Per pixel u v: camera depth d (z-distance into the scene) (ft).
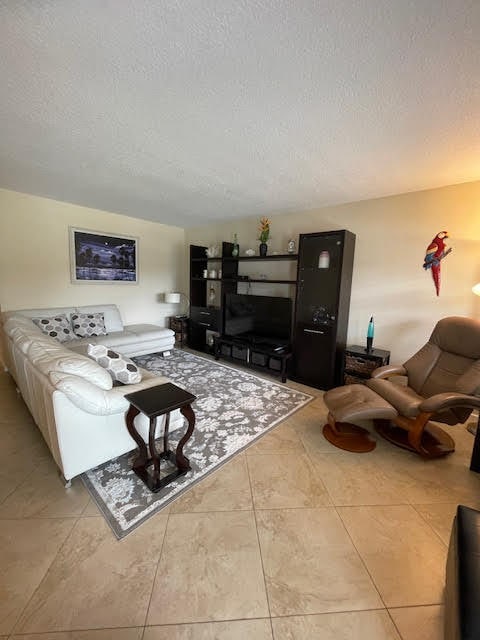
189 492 5.33
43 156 7.55
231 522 4.71
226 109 5.26
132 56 4.02
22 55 4.02
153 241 16.33
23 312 11.30
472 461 6.22
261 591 3.69
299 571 3.96
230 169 8.09
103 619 3.34
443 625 3.39
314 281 11.02
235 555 4.16
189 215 14.23
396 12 3.21
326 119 5.45
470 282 8.80
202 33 3.59
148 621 3.34
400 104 4.91
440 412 6.82
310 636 3.25
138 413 5.80
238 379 11.37
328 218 11.67
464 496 5.49
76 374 5.44
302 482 5.72
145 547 4.22
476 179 8.45
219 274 16.06
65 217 12.68
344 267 10.21
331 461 6.43
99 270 14.11
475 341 7.22
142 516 4.75
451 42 3.57
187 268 17.98
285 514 4.92
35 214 11.84
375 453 6.80
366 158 7.12
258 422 8.05
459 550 3.05
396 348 10.32
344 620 3.41
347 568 4.03
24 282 11.86
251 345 12.52
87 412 5.21
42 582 3.69
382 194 10.02
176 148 6.89
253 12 3.27
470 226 8.70
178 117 5.57
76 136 6.42
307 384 11.14
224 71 4.27
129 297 15.64
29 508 4.83
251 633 3.26
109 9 3.28
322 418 8.43
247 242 14.65
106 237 14.15
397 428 7.78
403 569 4.04
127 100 5.07
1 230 11.10
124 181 9.45
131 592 3.62
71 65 4.22
